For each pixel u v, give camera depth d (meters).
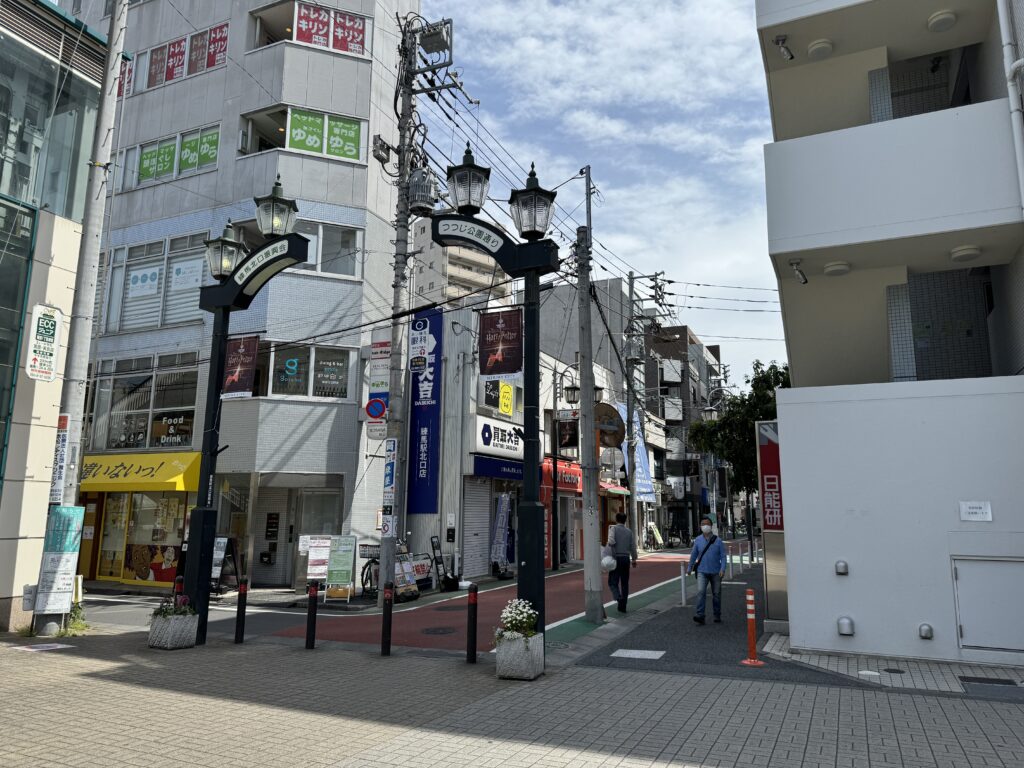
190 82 22.11
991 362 12.52
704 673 8.41
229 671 8.66
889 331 11.08
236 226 20.28
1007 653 8.48
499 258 9.62
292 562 18.92
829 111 12.12
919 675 8.12
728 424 23.67
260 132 21.66
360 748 5.68
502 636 8.31
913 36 10.77
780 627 11.27
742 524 64.31
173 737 5.95
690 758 5.43
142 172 22.28
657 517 43.47
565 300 39.88
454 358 20.38
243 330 19.16
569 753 5.54
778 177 10.35
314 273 19.52
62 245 12.10
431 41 17.14
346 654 9.86
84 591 18.45
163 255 21.22
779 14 10.55
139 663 9.04
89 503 20.81
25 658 9.19
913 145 9.72
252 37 21.61
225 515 18.97
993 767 5.19
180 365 20.02
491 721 6.46
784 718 6.47
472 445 19.80
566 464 26.78
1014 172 9.17
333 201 20.17
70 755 5.44
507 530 22.05
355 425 19.22
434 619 13.34
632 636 11.05
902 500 9.15
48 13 12.02
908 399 9.29
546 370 25.89
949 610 8.77
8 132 11.47
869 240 9.73
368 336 19.80
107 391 20.98
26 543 11.20
